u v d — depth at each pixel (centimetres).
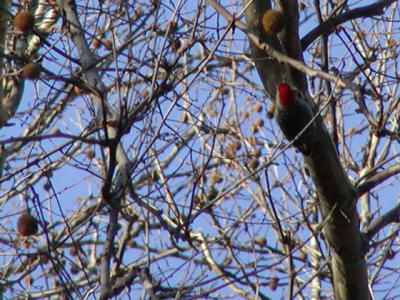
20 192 1141
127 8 1107
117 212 930
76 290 903
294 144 1020
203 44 1057
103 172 1092
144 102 979
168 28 992
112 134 1026
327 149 1034
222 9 1012
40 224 920
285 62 984
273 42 1023
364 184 1098
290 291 1009
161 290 955
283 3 1008
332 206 1077
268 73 1044
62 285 920
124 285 931
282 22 992
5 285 1081
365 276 1139
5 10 1134
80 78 1037
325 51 1149
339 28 1261
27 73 1010
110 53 1041
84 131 1118
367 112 1019
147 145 1030
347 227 1083
